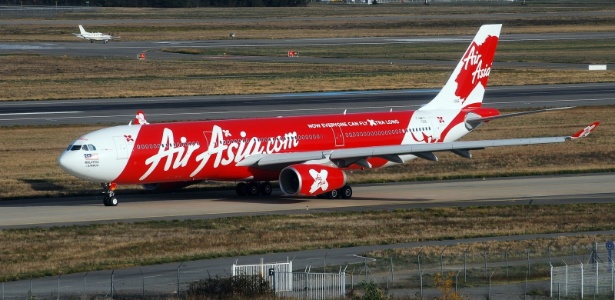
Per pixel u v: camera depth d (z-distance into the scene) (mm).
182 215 191625
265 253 154375
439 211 195500
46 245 159750
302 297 121000
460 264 142625
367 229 175250
